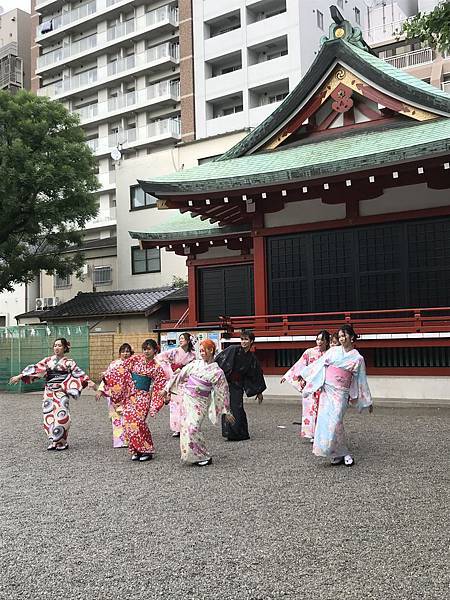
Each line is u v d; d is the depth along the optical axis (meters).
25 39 50.56
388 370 13.51
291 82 34.00
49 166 21.44
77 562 4.08
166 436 9.51
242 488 5.93
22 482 6.52
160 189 13.78
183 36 39.31
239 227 16.39
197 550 4.23
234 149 15.27
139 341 20.33
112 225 40.53
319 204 14.23
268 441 8.61
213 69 38.22
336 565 3.87
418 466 6.68
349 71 13.87
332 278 14.04
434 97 12.75
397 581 3.60
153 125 40.22
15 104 22.09
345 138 14.00
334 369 6.93
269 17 35.31
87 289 31.83
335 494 5.61
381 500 5.36
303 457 7.39
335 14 14.19
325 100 14.27
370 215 13.55
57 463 7.53
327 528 4.62
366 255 13.65
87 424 11.16
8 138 22.09
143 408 7.57
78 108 45.94
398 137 12.70
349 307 13.79
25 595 3.57
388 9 40.12
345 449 6.87
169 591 3.56
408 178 12.85
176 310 24.12
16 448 8.72
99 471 6.98
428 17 6.65
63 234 25.48
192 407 7.13
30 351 19.09
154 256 29.58
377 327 12.97
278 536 4.47
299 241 14.53
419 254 13.03
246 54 35.84
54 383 8.54
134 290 27.39
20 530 4.84
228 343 14.40
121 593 3.55
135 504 5.48
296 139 15.00
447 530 4.49
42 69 46.97
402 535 4.41
